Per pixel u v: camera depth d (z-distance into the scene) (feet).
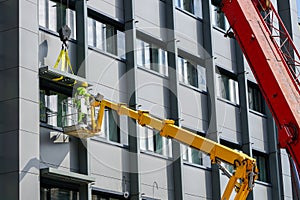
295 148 139.74
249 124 218.59
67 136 160.76
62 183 158.40
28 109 150.20
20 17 152.76
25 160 147.43
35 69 153.48
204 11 212.02
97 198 167.32
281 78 144.46
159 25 194.59
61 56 161.48
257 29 149.38
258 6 158.81
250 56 148.25
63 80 157.89
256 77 147.02
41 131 155.74
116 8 183.21
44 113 158.30
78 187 161.79
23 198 145.38
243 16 149.89
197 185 194.29
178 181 186.50
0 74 151.84
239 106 219.41
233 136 214.07
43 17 163.12
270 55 146.92
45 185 155.84
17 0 153.28
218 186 198.39
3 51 152.66
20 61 150.71
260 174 222.89
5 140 148.36
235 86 220.84
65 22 168.14
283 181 225.35
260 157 224.74
